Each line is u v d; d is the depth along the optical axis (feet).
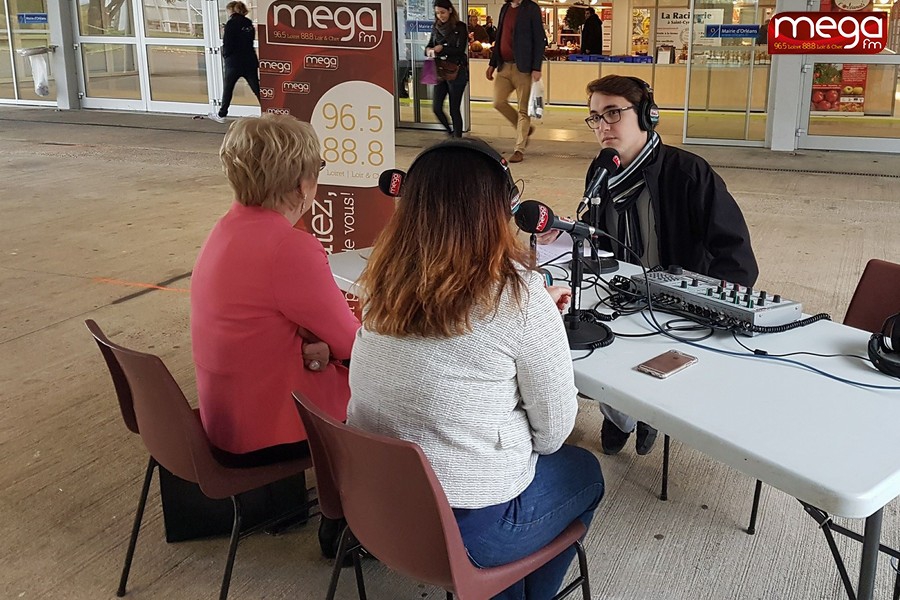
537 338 4.70
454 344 4.61
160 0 36.17
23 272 15.65
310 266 6.28
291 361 6.56
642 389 5.37
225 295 6.31
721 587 7.09
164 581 7.24
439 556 4.76
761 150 27.61
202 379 6.64
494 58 25.68
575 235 6.16
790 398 5.22
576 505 5.46
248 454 6.79
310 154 6.41
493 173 4.61
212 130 32.94
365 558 7.45
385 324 4.68
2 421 10.04
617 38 49.60
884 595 6.89
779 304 6.48
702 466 9.03
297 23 10.58
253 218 6.37
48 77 38.50
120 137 31.24
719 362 5.80
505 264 4.60
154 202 21.25
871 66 26.13
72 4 37.70
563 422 5.01
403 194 4.74
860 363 5.77
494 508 5.04
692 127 28.89
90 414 10.23
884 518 7.98
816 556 7.48
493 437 4.87
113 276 15.44
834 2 25.88
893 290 7.01
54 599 7.03
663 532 7.86
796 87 26.76
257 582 7.23
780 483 4.42
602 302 7.10
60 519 8.14
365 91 10.60
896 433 4.77
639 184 8.38
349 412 5.13
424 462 4.40
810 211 19.36
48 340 12.48
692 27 27.73
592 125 8.39
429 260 4.54
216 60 35.86
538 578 5.88
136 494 8.57
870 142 26.94
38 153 27.99
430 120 32.73
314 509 8.25
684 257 8.45
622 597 6.98
